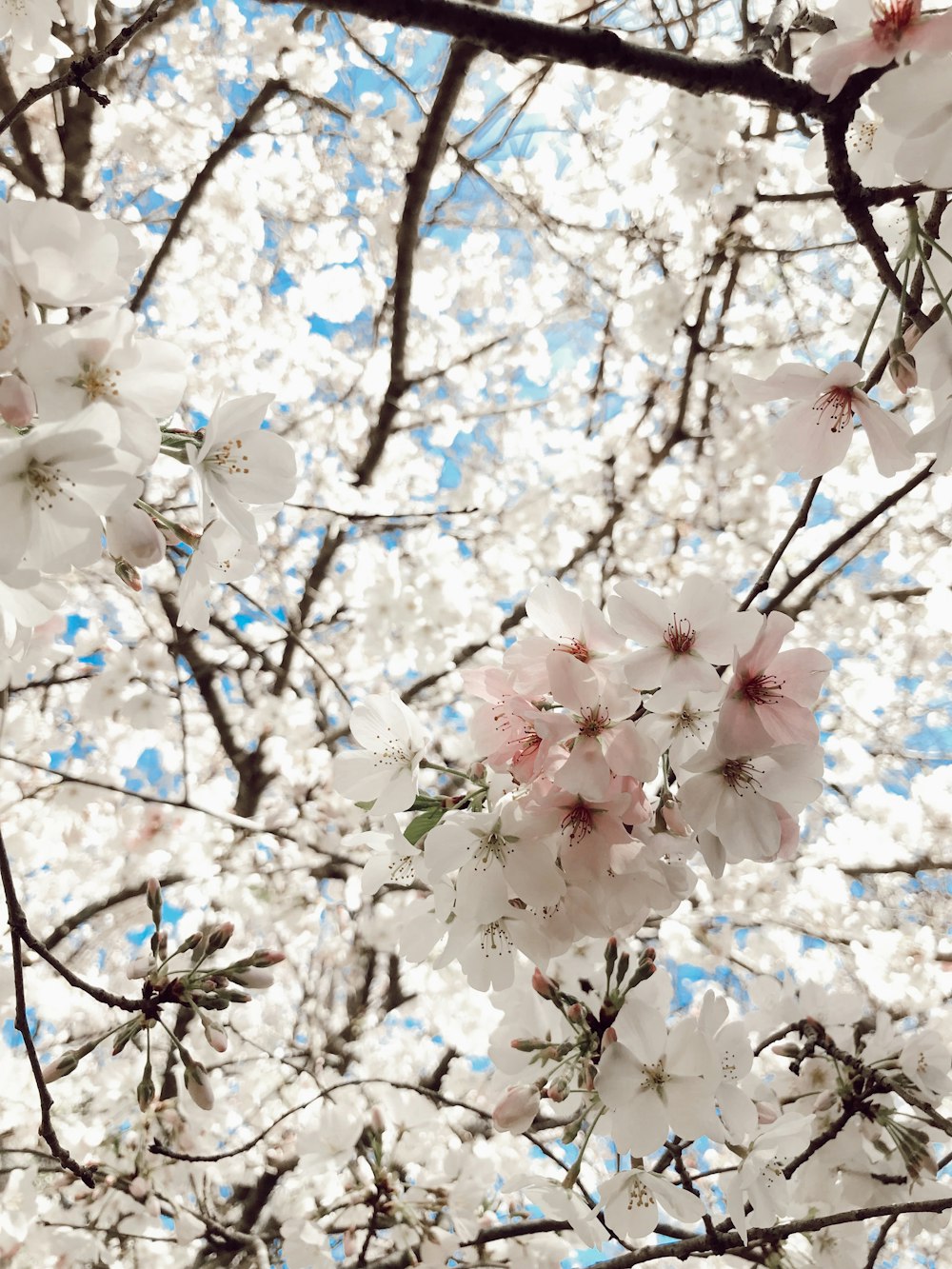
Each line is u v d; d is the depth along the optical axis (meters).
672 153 0.94
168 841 0.93
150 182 1.10
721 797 0.30
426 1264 0.61
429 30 0.31
